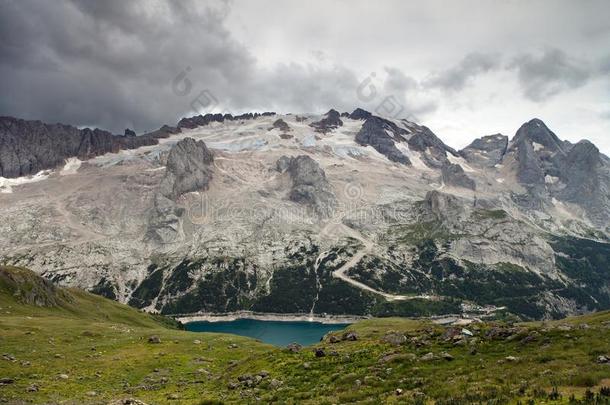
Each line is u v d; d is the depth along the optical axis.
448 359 49.31
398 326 117.81
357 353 58.84
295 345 69.69
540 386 34.62
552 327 53.91
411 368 48.06
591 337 48.28
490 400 32.28
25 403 49.56
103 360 80.06
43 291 155.50
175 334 115.12
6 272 151.12
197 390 58.94
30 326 104.44
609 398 29.27
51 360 75.81
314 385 49.59
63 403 49.66
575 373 36.78
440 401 34.22
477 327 60.22
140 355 86.44
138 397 55.81
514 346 50.28
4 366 67.81
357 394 41.50
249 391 52.22
